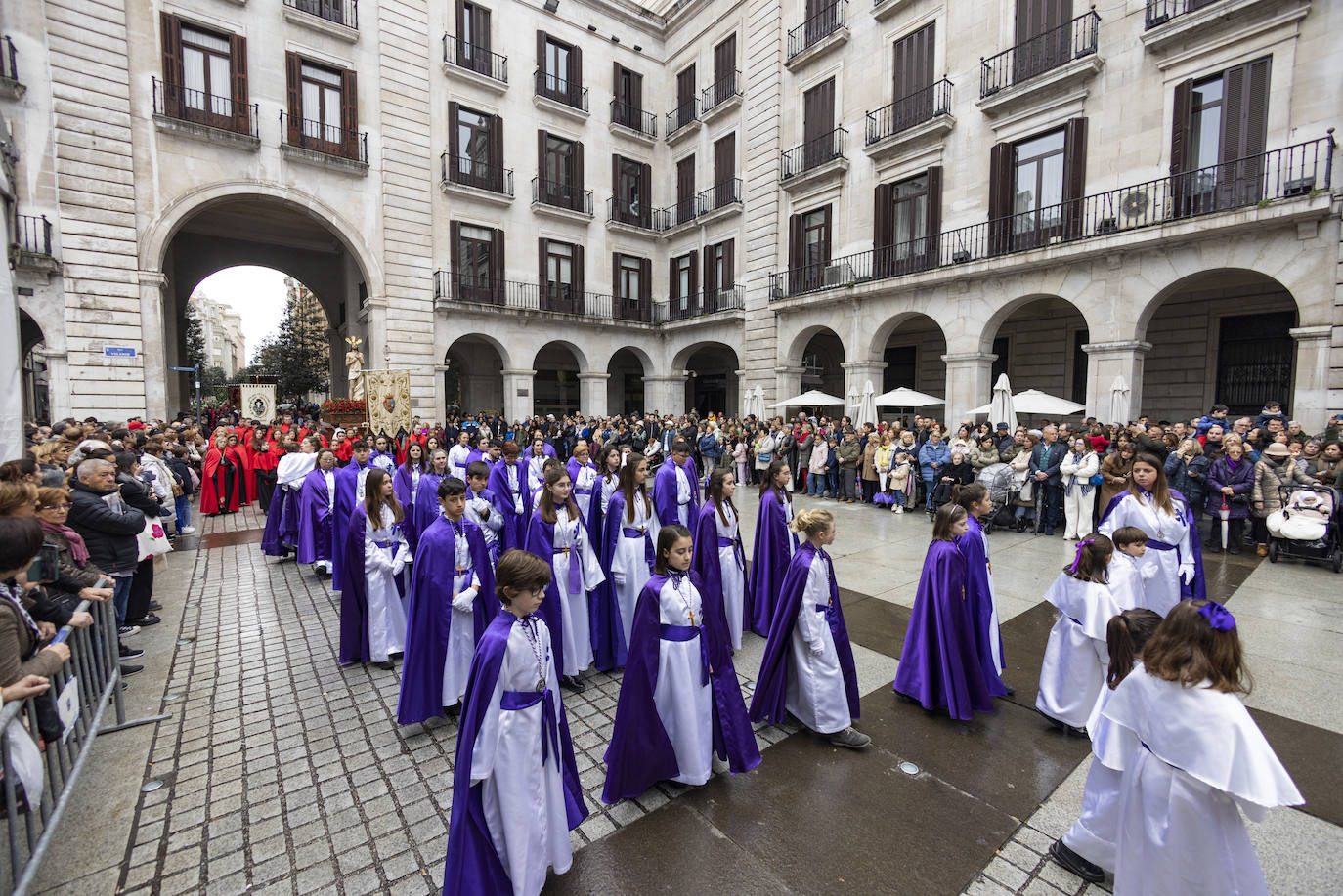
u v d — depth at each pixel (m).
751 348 21.42
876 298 17.08
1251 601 6.38
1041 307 16.84
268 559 8.97
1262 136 10.84
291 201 17.38
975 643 4.35
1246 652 5.13
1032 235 14.04
